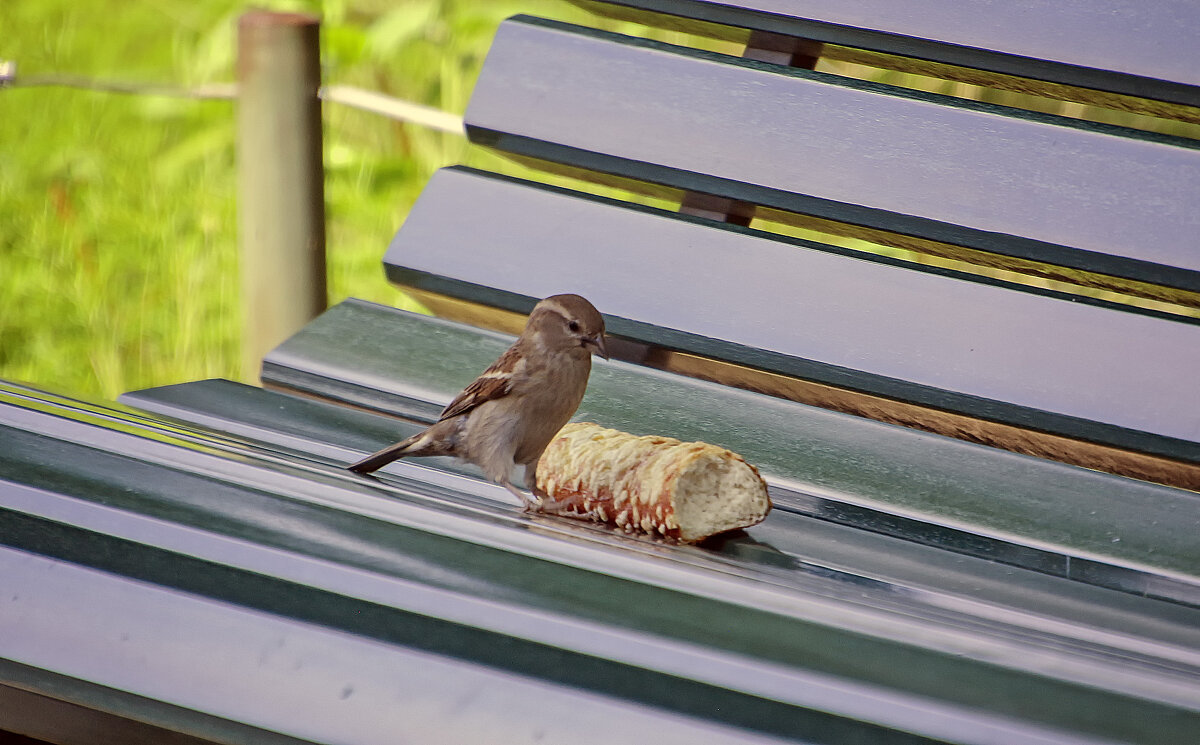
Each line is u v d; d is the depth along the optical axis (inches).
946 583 122.1
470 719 116.8
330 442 128.0
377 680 117.3
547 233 132.1
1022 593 122.0
